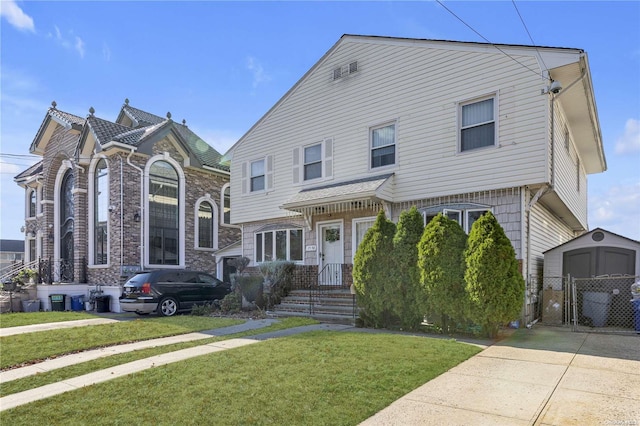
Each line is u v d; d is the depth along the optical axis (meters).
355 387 4.98
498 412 4.25
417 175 12.09
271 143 16.33
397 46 12.81
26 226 25.28
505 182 10.42
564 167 12.38
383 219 9.98
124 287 14.70
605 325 9.95
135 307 13.84
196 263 20.75
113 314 15.60
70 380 5.83
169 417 4.16
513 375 5.58
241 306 14.04
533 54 10.16
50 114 21.33
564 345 7.54
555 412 4.23
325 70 14.72
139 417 4.18
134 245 18.09
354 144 13.71
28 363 7.09
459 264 8.60
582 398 4.64
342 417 4.11
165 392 4.95
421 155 12.05
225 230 22.59
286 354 6.66
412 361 6.16
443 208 11.55
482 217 8.47
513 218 10.37
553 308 10.55
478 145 11.04
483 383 5.23
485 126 10.95
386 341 7.61
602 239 10.55
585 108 12.24
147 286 14.00
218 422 4.01
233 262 16.44
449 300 8.55
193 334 9.44
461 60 11.38
